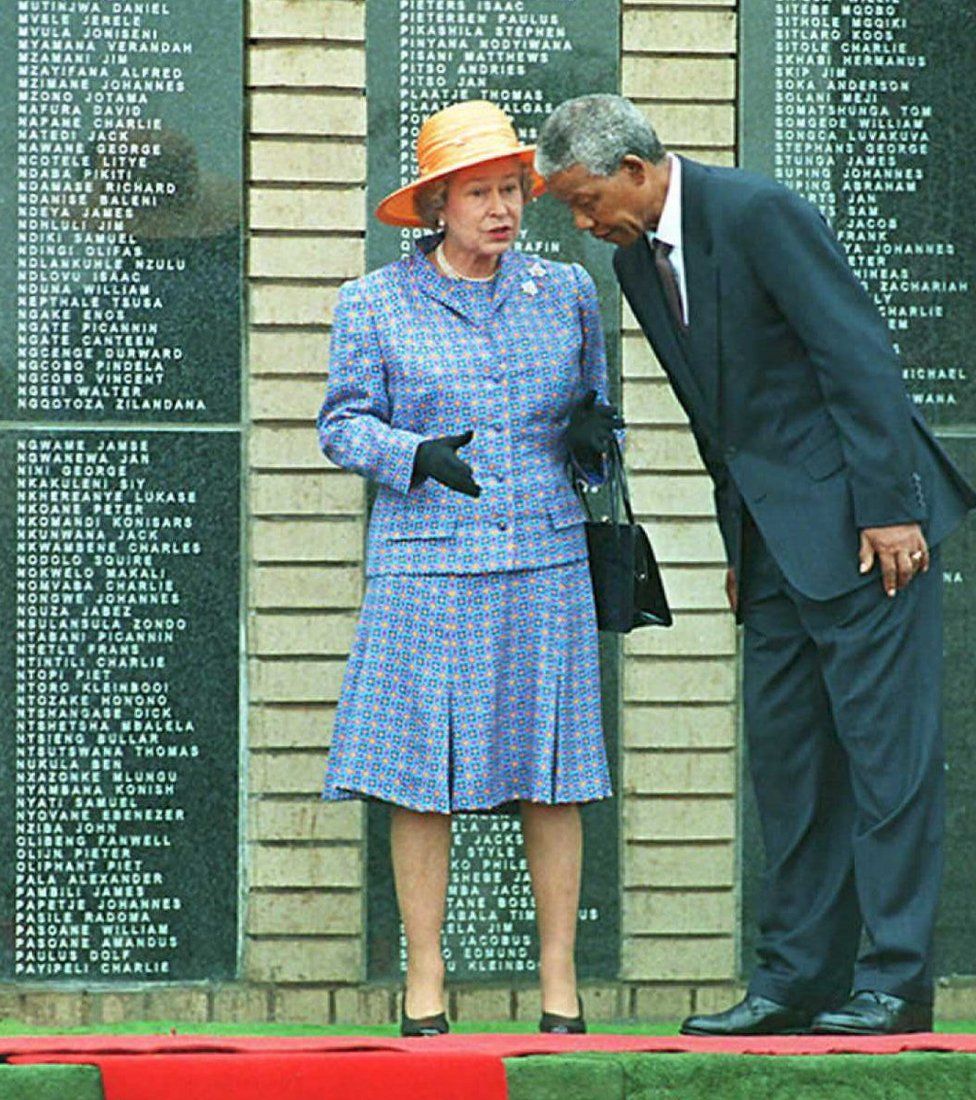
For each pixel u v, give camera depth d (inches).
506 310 727.7
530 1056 585.3
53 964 819.4
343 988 825.5
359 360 722.8
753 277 689.6
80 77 826.8
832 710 701.3
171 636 824.9
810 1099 588.7
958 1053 597.0
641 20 845.2
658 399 842.2
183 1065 570.3
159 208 828.0
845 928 713.0
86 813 821.2
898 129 848.3
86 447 824.3
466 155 714.8
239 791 824.9
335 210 832.9
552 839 727.7
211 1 829.8
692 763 837.8
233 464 828.0
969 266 850.1
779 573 703.1
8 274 823.7
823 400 693.9
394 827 724.7
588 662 725.9
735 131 847.7
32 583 821.9
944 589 843.4
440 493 714.8
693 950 835.4
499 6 840.3
